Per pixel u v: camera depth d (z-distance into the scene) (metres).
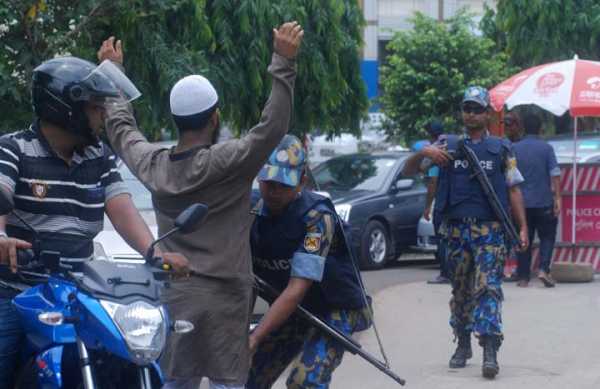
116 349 5.21
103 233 10.66
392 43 28.31
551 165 16.34
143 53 12.66
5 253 5.33
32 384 5.81
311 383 6.87
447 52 27.50
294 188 6.71
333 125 17.97
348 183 20.92
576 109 16.42
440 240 10.74
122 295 5.34
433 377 10.50
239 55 15.01
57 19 10.77
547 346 11.95
